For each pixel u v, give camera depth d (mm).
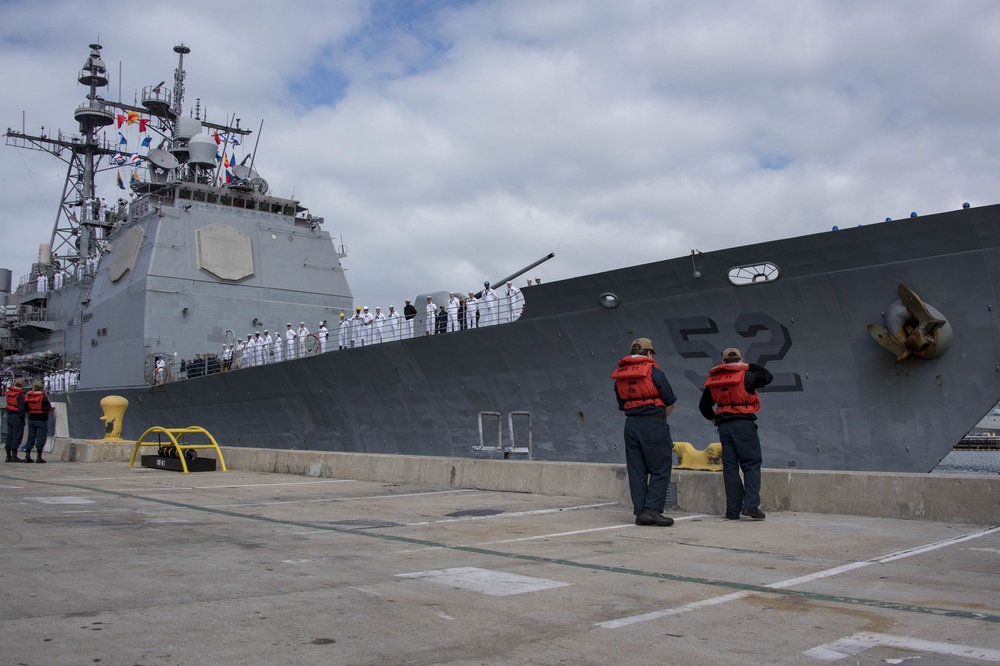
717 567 5816
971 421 13023
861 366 13883
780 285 14219
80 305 34531
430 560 6035
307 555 6191
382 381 21188
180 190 30875
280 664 3504
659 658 3652
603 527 7961
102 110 39656
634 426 8258
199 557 6043
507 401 18641
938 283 12922
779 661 3611
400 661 3574
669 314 15641
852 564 5938
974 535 7277
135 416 31516
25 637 3840
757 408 8633
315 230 33406
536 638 3949
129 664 3459
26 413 18391
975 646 3828
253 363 26594
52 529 7484
